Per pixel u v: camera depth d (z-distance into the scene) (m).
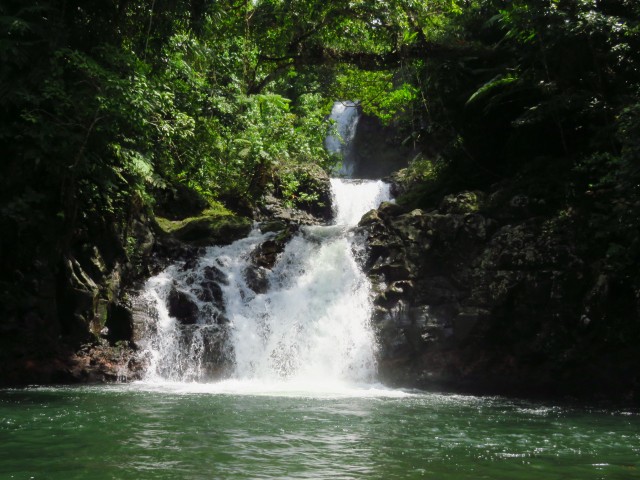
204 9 14.83
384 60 19.05
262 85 23.08
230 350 14.16
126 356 13.85
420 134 19.14
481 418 8.92
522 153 16.69
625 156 11.81
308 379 14.09
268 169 22.45
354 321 14.62
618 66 14.69
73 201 13.60
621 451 6.62
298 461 5.84
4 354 12.60
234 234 17.30
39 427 7.48
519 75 16.16
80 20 14.18
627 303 12.33
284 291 15.59
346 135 34.22
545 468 5.76
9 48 12.18
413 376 13.64
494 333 13.44
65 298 13.52
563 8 14.54
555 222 13.59
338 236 16.17
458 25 18.77
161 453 6.11
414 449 6.52
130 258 15.15
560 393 12.41
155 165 17.56
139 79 12.93
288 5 18.69
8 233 12.79
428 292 14.40
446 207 15.31
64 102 12.16
